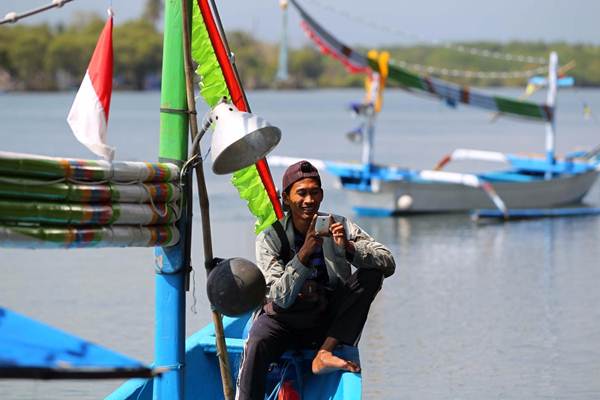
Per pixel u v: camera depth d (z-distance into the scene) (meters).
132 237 19.39
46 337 13.36
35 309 41.62
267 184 22.84
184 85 20.59
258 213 23.02
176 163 20.72
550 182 75.06
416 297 44.88
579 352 36.47
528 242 60.50
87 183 18.52
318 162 71.44
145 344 36.72
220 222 65.88
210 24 21.69
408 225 67.00
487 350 36.62
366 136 70.12
